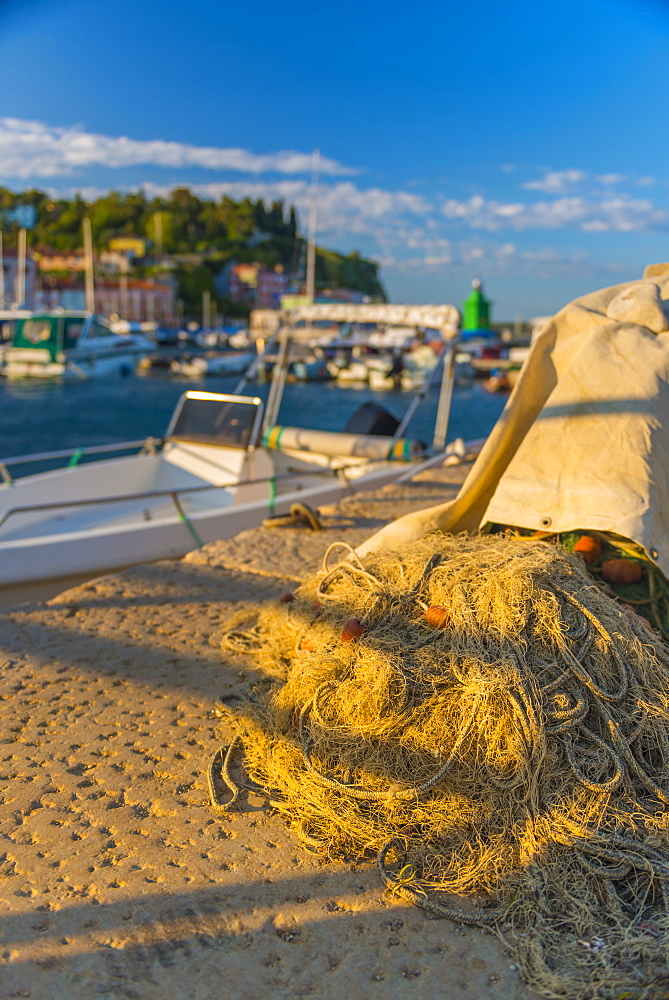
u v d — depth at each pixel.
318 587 3.56
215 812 2.61
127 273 146.50
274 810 2.64
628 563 3.43
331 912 2.16
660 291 4.24
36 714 3.26
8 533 7.79
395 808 2.45
